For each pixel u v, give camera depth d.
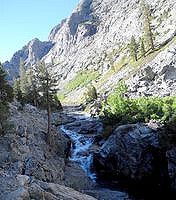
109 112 83.00
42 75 73.00
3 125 55.88
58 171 57.69
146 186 61.59
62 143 73.31
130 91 110.25
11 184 24.89
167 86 103.62
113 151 65.31
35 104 109.38
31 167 50.75
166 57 116.19
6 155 50.66
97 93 152.88
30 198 23.19
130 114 77.50
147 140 61.75
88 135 86.56
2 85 65.38
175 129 58.75
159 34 170.25
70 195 26.59
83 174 63.94
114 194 55.09
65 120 104.50
